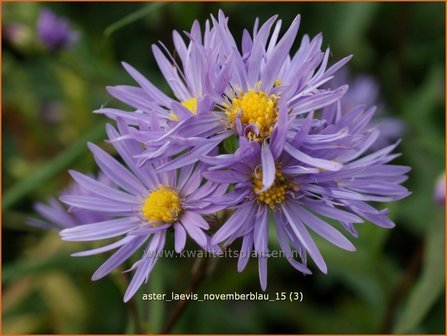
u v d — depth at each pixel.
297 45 0.36
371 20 0.38
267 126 0.20
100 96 0.35
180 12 0.31
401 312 0.30
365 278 0.29
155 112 0.19
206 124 0.20
